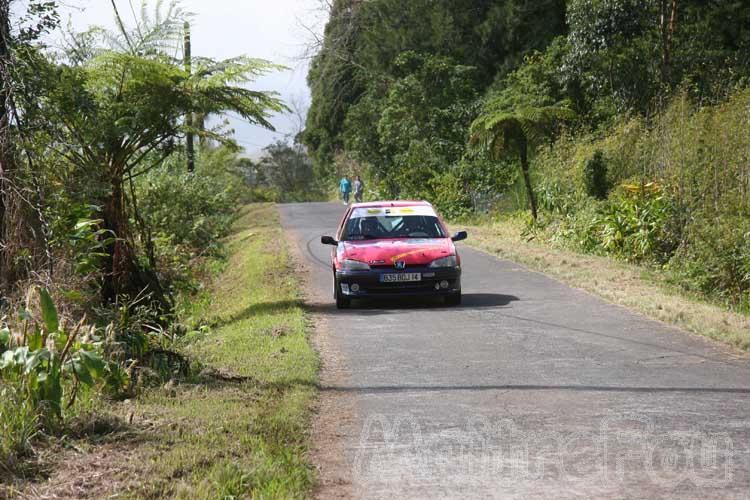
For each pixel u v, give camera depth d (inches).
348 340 439.5
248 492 207.9
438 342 428.5
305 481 218.2
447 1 1863.9
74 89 453.4
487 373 356.2
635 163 885.8
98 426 259.6
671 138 799.1
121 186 562.6
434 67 1680.6
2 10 384.5
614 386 329.1
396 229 587.8
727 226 618.8
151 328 476.7
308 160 3415.4
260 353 399.9
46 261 369.7
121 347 350.3
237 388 323.3
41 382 260.5
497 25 1717.5
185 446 242.1
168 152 574.2
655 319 478.9
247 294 692.1
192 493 202.5
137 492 204.5
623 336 433.1
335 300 596.7
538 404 303.3
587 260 750.5
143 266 560.7
